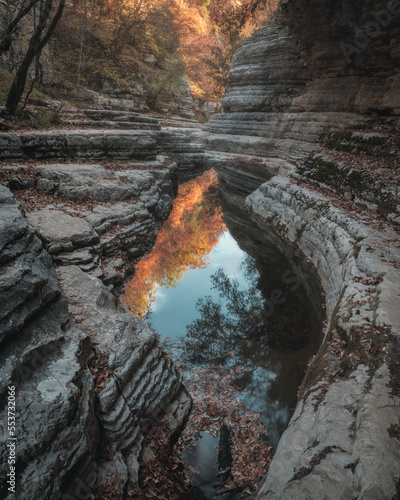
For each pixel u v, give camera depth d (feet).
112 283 29.78
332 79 72.13
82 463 13.23
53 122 56.95
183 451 17.26
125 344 18.30
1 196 18.43
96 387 15.87
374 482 9.93
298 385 21.85
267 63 91.30
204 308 29.94
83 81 82.94
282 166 77.30
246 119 97.09
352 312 19.06
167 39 115.44
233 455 17.24
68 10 81.46
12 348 13.60
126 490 13.96
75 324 18.02
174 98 120.06
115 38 92.22
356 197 39.09
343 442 11.78
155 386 18.26
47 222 30.53
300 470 11.55
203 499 15.12
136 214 39.06
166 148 78.28
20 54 66.13
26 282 14.92
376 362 14.76
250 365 23.56
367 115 65.41
